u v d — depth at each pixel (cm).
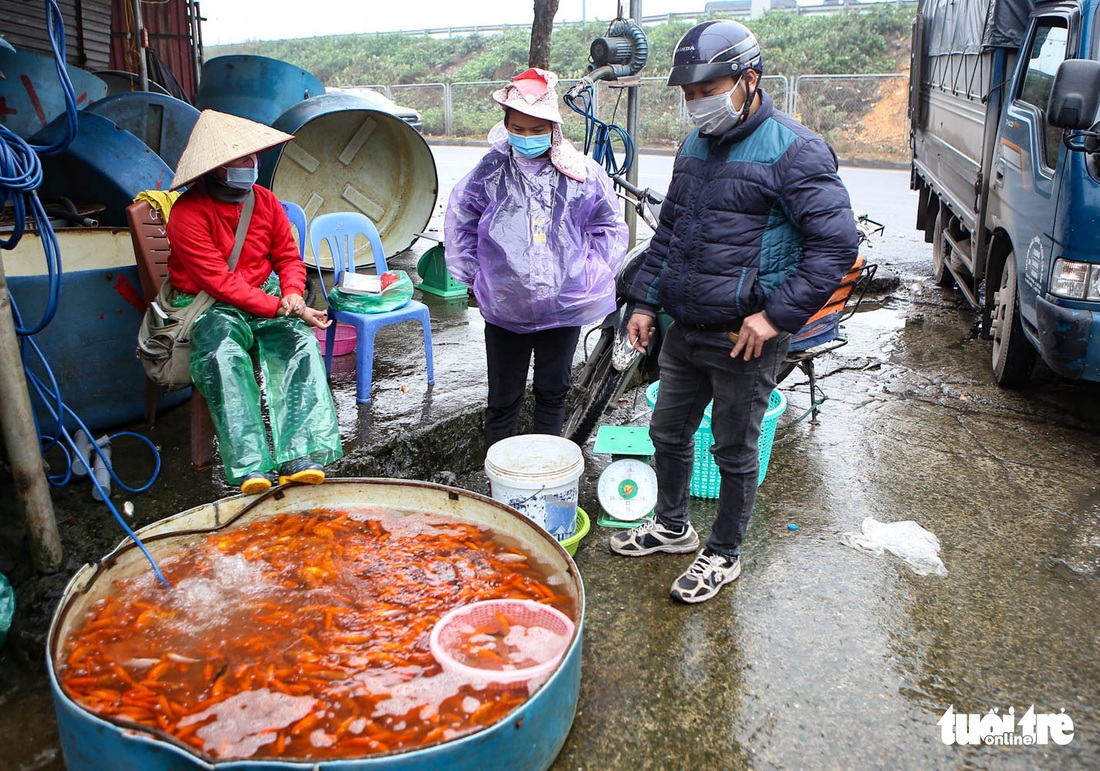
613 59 499
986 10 557
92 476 280
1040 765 229
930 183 759
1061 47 450
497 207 316
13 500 322
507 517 292
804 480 395
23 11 804
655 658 271
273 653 236
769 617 292
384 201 733
